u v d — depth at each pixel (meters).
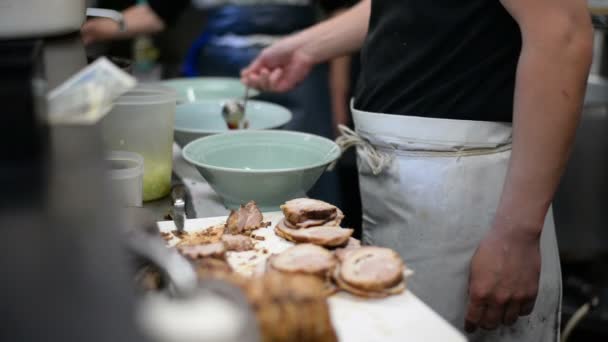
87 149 0.73
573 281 2.26
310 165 1.28
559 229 2.14
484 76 1.22
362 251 0.92
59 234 0.56
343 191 2.26
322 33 1.74
